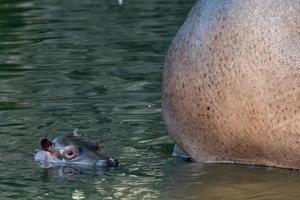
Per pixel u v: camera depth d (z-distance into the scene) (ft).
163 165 109.81
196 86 106.32
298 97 99.71
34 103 135.64
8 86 145.89
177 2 217.15
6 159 112.37
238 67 102.27
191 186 101.04
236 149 107.14
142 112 130.31
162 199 96.58
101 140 118.52
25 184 102.94
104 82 147.43
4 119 127.54
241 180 102.94
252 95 101.91
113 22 195.00
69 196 97.91
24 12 208.03
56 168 109.60
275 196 96.94
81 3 218.79
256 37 101.40
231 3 104.37
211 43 104.83
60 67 158.10
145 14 203.21
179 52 108.78
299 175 104.06
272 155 105.29
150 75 151.23
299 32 100.12
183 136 110.83
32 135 120.47
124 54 166.91
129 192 99.25
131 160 111.75
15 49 172.96
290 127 101.14
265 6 101.91
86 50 170.91
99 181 103.91
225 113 104.58
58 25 193.26
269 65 100.58
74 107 133.49
